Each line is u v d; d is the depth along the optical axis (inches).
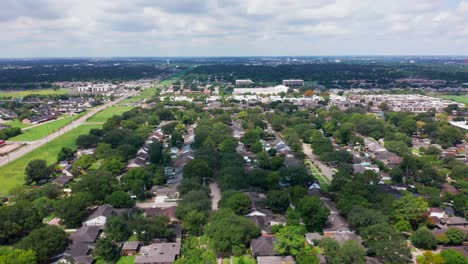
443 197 5762.8
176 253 4227.4
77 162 7337.6
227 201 5285.4
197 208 5073.8
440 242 4468.5
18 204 4931.1
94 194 5654.5
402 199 5044.3
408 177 6683.1
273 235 4672.7
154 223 4655.5
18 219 4645.7
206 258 3993.6
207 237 4475.9
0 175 7219.5
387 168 7185.0
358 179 5959.6
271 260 4067.4
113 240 4520.2
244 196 5251.0
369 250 4293.8
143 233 4589.1
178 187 5959.6
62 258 4160.9
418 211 4904.0
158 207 5551.2
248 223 4648.1
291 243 4141.2
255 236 4598.9
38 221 4808.1
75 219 5002.5
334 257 3966.5
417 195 5871.1
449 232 4510.3
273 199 5418.3
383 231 4279.0
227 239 4340.6
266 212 5280.5
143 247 4475.9
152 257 4138.8
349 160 7568.9
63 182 6609.3
